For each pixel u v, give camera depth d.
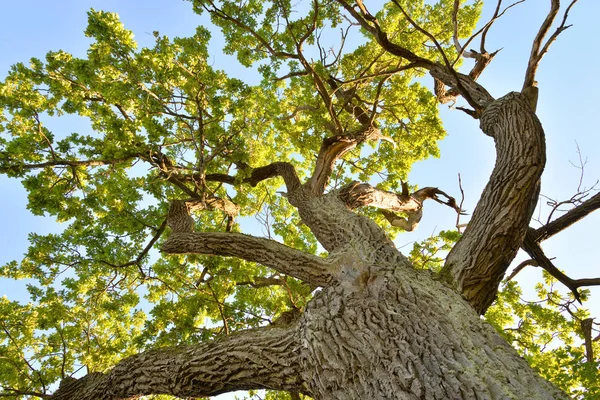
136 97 6.91
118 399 3.71
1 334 7.52
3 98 7.70
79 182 7.49
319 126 9.55
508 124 4.51
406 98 9.93
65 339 7.74
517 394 2.19
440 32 9.42
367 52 9.56
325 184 6.85
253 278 7.64
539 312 6.95
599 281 5.22
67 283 7.98
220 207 7.11
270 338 3.26
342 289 3.44
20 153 7.24
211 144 7.37
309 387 2.89
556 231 5.42
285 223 9.38
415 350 2.58
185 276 8.16
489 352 2.57
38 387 6.87
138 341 7.14
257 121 7.66
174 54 7.05
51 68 7.89
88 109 8.31
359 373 2.61
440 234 7.77
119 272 8.33
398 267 3.63
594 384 4.46
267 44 7.42
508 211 3.79
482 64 7.03
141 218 7.98
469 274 3.63
